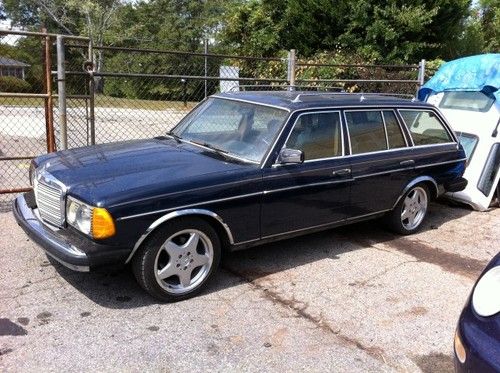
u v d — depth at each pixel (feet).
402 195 19.44
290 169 15.69
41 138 38.14
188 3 141.18
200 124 17.93
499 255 10.65
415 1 61.26
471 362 8.72
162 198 13.10
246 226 14.98
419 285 15.83
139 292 14.38
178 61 67.56
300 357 11.78
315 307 14.15
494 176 23.94
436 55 65.05
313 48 64.23
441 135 21.12
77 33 131.64
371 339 12.69
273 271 16.31
